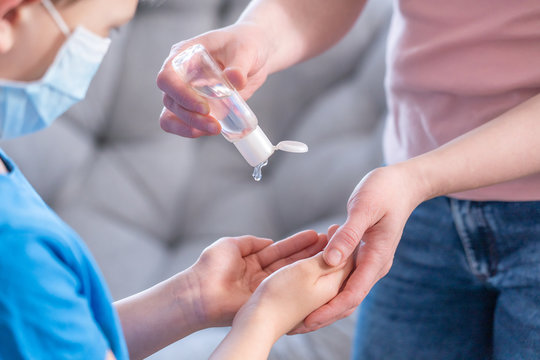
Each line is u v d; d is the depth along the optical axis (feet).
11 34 2.34
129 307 2.85
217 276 2.88
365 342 3.44
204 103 2.75
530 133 2.87
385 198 2.81
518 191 2.97
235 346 2.57
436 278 3.23
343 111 6.49
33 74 2.41
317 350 4.77
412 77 3.13
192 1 6.79
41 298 2.27
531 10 2.86
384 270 2.93
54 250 2.33
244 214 6.44
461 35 2.98
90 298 2.44
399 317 3.34
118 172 6.46
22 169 6.08
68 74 2.43
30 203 2.37
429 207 3.21
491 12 2.92
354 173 6.24
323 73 6.61
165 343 2.88
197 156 6.73
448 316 3.26
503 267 3.04
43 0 2.34
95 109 6.55
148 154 6.56
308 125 6.59
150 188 6.46
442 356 3.30
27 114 2.46
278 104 6.63
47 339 2.29
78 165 6.39
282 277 2.72
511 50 2.93
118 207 6.32
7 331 2.26
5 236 2.27
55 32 2.38
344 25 3.41
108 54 6.60
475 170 2.88
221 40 2.96
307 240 3.01
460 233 3.10
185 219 6.51
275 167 6.72
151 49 6.67
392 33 3.30
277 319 2.66
